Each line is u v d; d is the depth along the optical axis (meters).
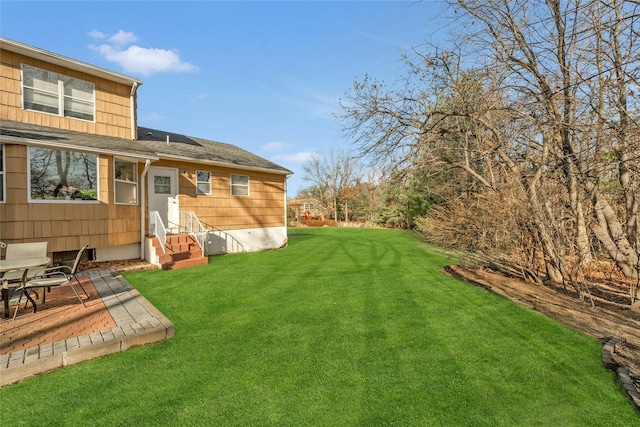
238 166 12.55
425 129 8.76
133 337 3.93
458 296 6.38
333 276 8.27
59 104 9.21
